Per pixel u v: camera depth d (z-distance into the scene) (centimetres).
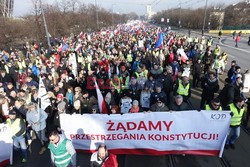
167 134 602
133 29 4672
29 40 2764
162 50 1659
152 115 588
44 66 1276
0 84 936
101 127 615
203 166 604
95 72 1177
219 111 567
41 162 655
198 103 1035
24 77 1198
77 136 633
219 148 600
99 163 432
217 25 6066
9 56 1780
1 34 2459
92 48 2094
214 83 836
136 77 963
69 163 496
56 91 913
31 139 767
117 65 1275
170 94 1007
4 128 614
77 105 726
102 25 5503
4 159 635
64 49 1862
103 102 689
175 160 625
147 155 647
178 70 1182
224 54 1502
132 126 604
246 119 801
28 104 728
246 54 2400
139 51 1723
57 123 705
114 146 633
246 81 954
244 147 692
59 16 3188
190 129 590
